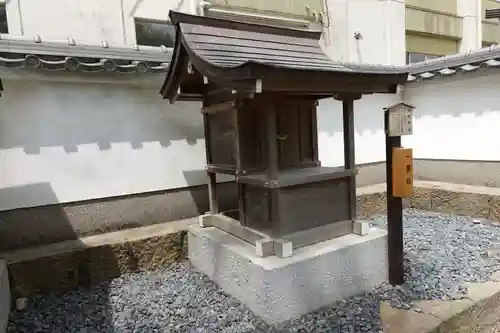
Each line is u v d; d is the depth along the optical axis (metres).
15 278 3.44
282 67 2.45
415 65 6.25
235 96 3.28
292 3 6.73
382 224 5.32
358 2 7.46
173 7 5.51
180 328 2.93
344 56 7.33
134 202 4.68
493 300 3.15
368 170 6.73
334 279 3.14
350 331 2.71
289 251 3.00
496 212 5.10
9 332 2.99
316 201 3.34
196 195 5.11
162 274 4.03
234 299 3.31
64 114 4.18
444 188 5.78
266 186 3.04
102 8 4.91
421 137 6.69
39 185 4.09
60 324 3.08
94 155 4.38
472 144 5.95
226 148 3.70
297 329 2.77
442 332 2.74
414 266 3.80
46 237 4.15
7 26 4.38
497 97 5.57
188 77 3.53
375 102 6.73
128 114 4.57
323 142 6.12
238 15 6.23
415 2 9.30
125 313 3.21
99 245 3.87
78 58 3.90
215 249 3.58
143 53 4.27
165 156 4.85
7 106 3.87
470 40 10.23
